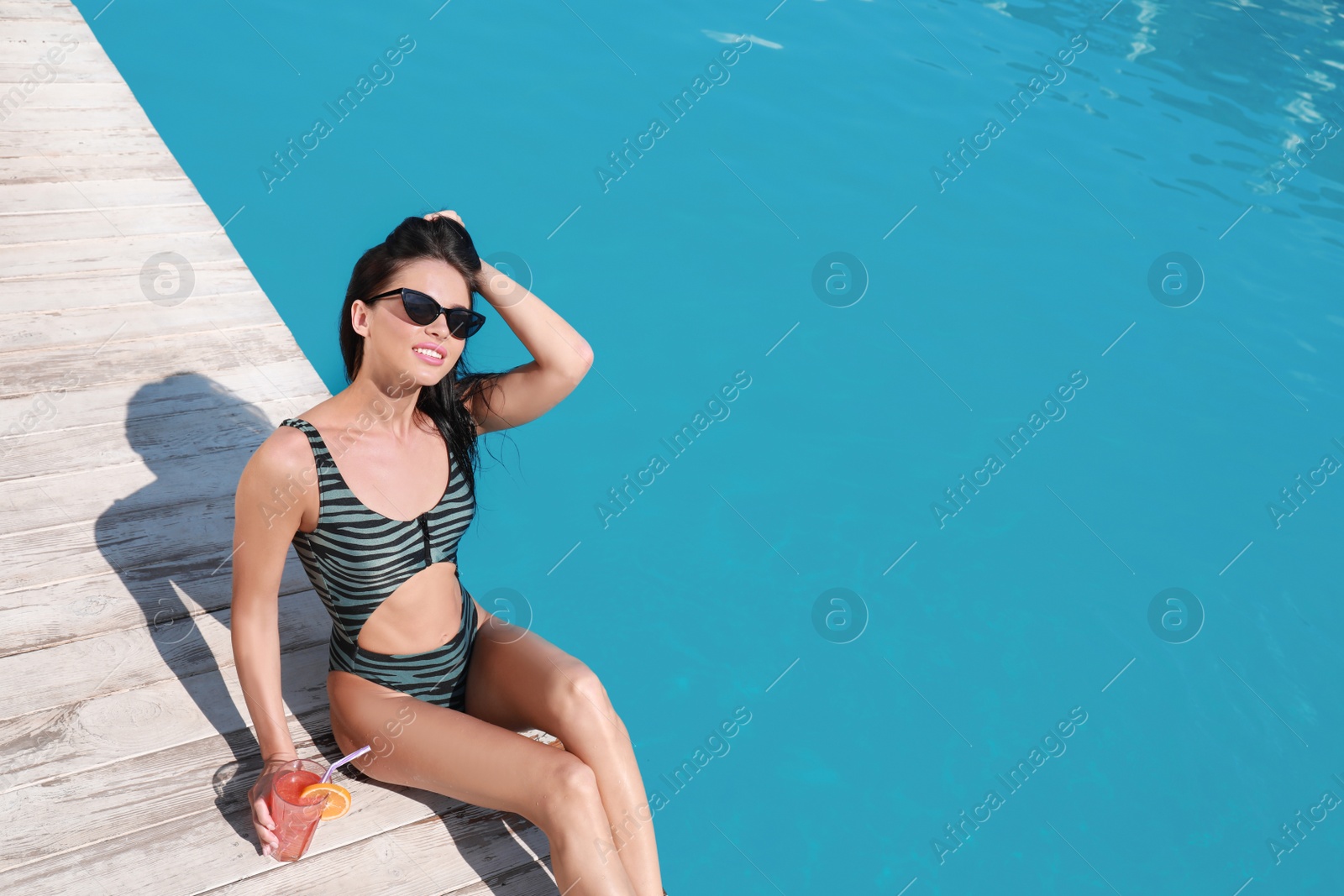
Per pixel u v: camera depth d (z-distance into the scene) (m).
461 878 2.30
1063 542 5.14
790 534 5.02
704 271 6.27
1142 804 4.08
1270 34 10.06
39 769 2.27
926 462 5.41
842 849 3.79
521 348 6.19
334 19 7.73
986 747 4.19
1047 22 9.48
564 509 5.04
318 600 2.89
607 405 5.55
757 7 8.85
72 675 2.49
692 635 4.52
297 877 2.21
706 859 3.70
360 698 2.32
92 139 4.50
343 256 5.96
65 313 3.58
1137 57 9.17
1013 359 6.04
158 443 3.21
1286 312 6.55
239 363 3.61
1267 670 4.65
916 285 6.41
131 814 2.23
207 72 7.01
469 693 2.49
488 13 8.12
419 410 2.34
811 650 4.51
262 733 2.18
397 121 6.89
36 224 3.92
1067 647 4.65
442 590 2.34
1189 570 5.02
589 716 2.23
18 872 2.08
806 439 5.49
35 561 2.74
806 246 6.49
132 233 4.04
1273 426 5.81
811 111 7.60
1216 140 8.13
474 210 6.31
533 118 7.10
